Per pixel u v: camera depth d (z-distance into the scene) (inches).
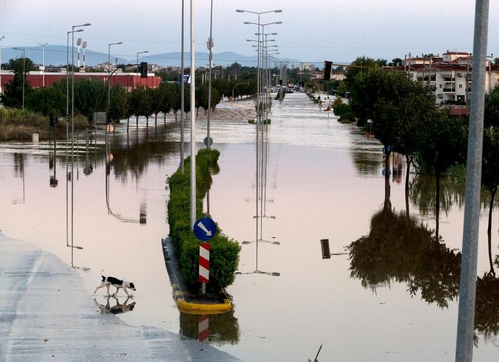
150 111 3319.4
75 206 1222.9
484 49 347.9
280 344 588.7
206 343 588.4
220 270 712.4
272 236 1021.2
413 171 1846.7
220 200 1326.3
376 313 681.0
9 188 1409.9
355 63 4881.9
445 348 584.7
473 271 356.8
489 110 1438.2
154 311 670.5
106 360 541.3
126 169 1765.5
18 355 546.6
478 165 353.4
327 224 1118.4
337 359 555.8
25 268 809.5
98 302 693.9
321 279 802.2
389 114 1581.0
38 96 3211.1
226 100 7091.5
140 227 1058.1
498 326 650.2
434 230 1091.3
